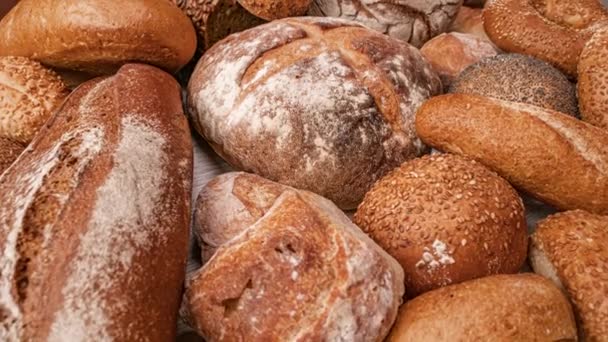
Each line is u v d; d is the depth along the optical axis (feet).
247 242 0.95
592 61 1.33
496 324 0.88
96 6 1.27
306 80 1.26
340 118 1.23
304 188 1.25
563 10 1.58
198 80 1.38
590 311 0.97
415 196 1.07
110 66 1.41
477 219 1.04
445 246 1.02
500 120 1.12
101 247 0.90
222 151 1.35
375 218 1.09
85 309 0.84
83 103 1.20
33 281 0.86
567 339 0.92
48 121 1.18
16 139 1.27
